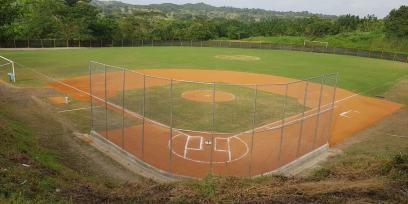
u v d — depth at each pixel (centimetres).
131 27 10525
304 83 4306
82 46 8400
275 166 1914
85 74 4412
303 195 1259
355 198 1228
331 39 9925
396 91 4209
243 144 2208
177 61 5925
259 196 1270
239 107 3028
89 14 9644
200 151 2097
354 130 2694
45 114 2747
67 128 2462
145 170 1881
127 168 1905
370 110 3322
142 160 1944
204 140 2255
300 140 2205
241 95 3462
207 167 1898
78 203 1171
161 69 5069
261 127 2525
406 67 6247
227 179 1488
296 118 2766
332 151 2247
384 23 10131
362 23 11756
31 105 2967
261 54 7475
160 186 1407
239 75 4828
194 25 11069
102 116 2711
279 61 6375
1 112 2492
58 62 5359
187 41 9206
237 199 1245
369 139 2512
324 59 6869
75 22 9169
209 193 1312
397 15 9169
